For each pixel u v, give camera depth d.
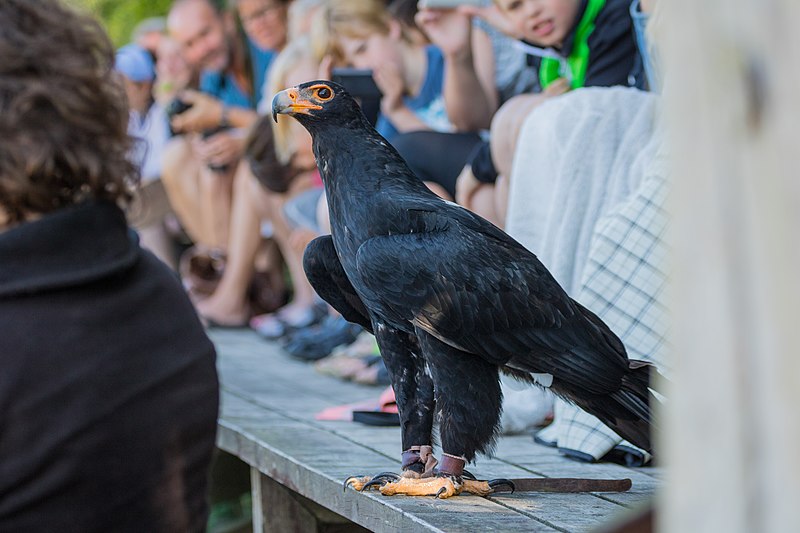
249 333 11.12
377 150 4.25
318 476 4.71
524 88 8.41
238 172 11.45
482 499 4.17
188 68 12.43
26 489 2.45
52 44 2.50
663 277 5.14
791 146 1.56
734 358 1.64
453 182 8.05
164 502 2.62
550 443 5.47
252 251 11.29
